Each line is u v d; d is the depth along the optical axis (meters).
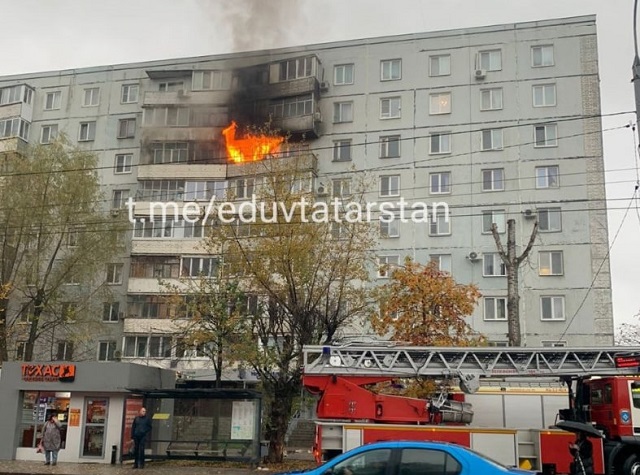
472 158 42.94
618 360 16.59
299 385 23.05
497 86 43.66
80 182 36.50
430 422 16.47
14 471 20.28
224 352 28.17
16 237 34.62
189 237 43.66
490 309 40.34
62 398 24.48
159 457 22.70
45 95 51.38
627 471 16.12
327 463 9.56
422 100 44.72
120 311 44.62
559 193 41.09
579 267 39.75
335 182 44.19
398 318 24.84
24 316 37.41
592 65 42.50
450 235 42.09
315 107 45.19
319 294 23.17
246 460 22.30
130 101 49.94
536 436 15.85
